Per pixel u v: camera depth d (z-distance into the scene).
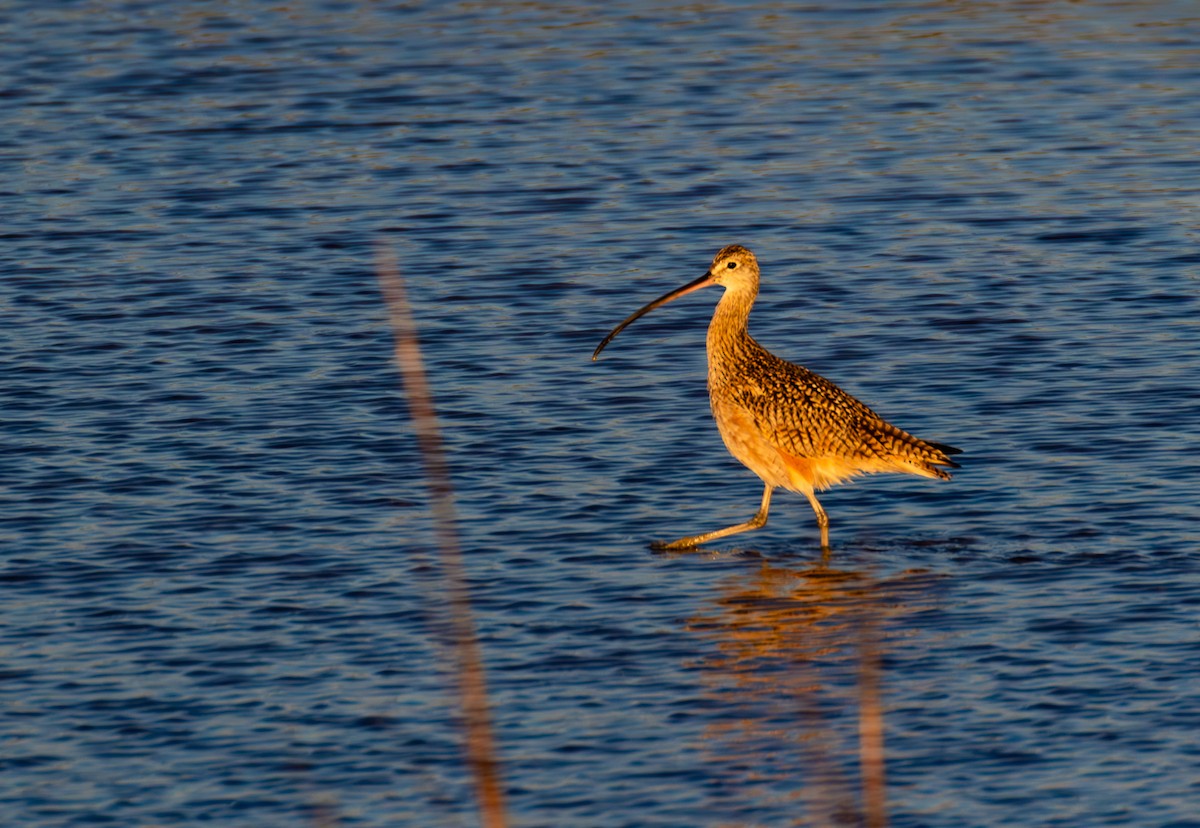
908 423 18.78
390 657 13.76
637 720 12.71
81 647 13.95
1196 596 14.52
